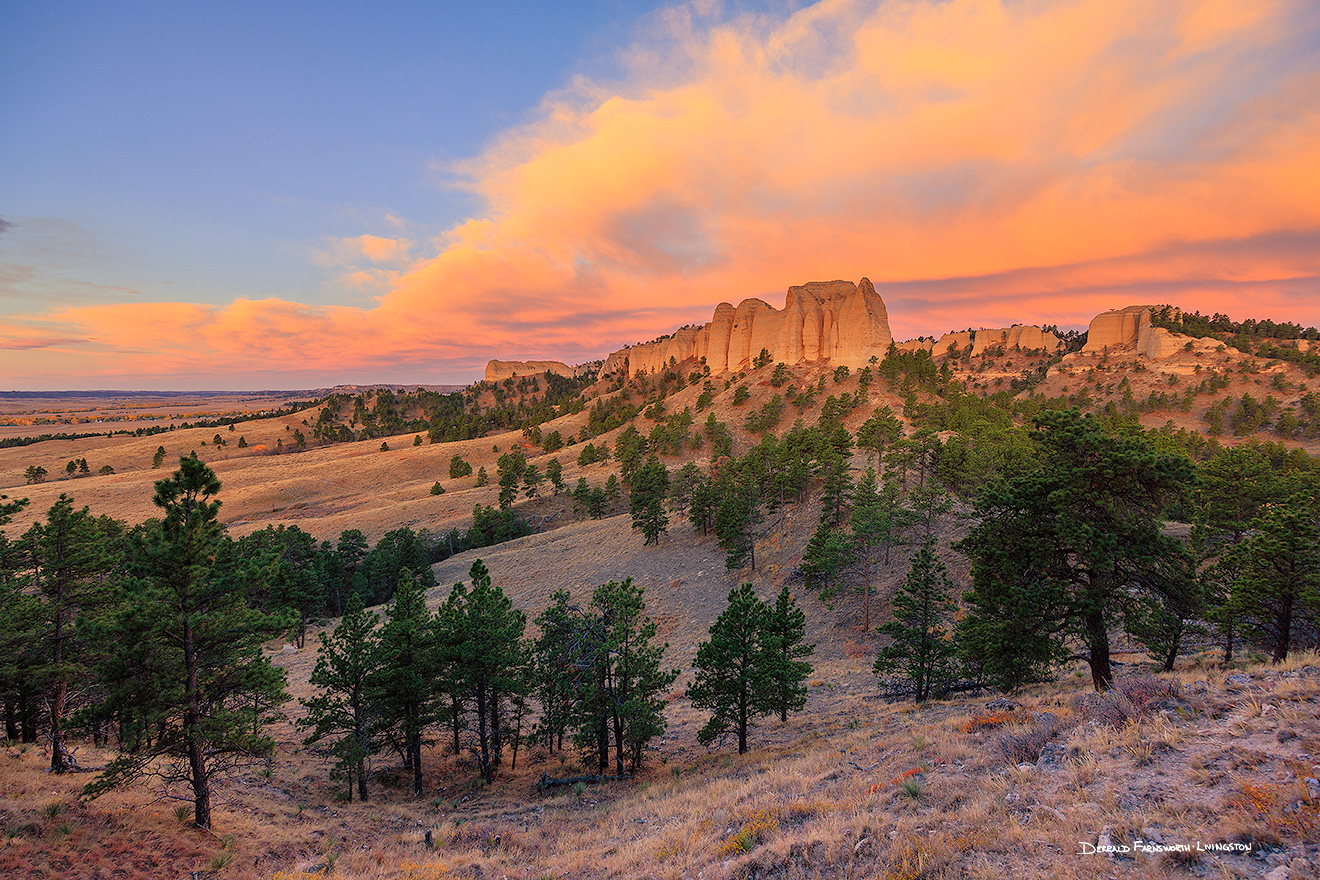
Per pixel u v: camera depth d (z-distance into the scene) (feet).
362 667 84.53
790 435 304.50
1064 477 60.64
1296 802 22.43
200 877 51.16
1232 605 73.51
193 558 56.85
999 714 51.31
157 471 505.25
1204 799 25.32
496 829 62.08
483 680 91.25
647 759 96.12
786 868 31.45
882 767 45.62
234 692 63.41
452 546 322.55
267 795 77.87
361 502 422.00
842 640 146.30
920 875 26.14
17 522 349.82
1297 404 491.31
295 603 210.38
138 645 54.44
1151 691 38.70
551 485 412.77
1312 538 68.18
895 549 174.60
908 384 442.50
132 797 63.00
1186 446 336.49
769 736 94.68
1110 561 58.29
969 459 191.72
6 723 83.92
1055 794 30.01
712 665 88.74
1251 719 30.86
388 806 79.51
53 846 49.70
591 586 217.56
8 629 69.05
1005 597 64.28
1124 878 21.66
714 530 244.83
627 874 39.34
